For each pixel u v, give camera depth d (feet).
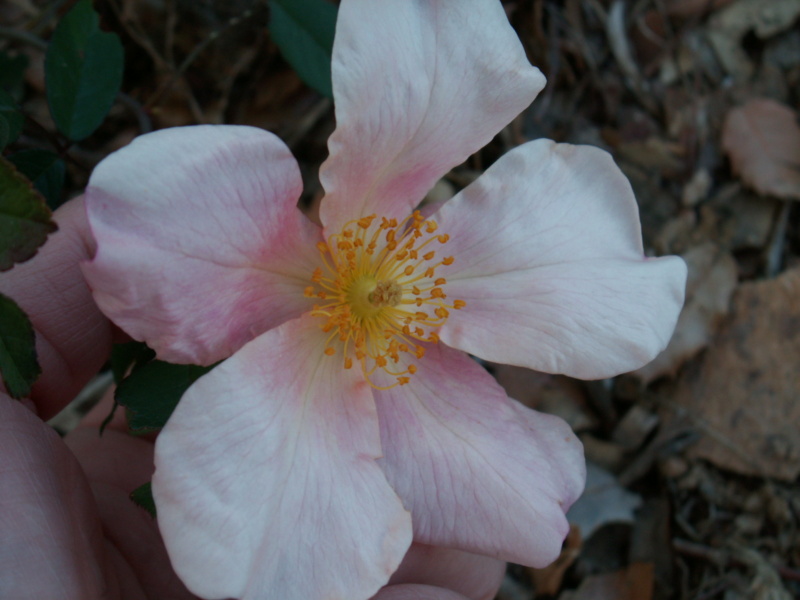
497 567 0.36
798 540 0.48
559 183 0.30
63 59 0.33
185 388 0.28
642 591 0.49
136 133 0.52
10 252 0.22
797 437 0.50
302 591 0.23
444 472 0.28
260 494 0.23
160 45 0.51
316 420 0.26
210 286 0.23
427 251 0.30
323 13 0.37
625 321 0.28
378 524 0.25
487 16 0.27
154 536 0.34
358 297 0.30
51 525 0.25
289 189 0.25
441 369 0.30
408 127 0.26
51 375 0.32
